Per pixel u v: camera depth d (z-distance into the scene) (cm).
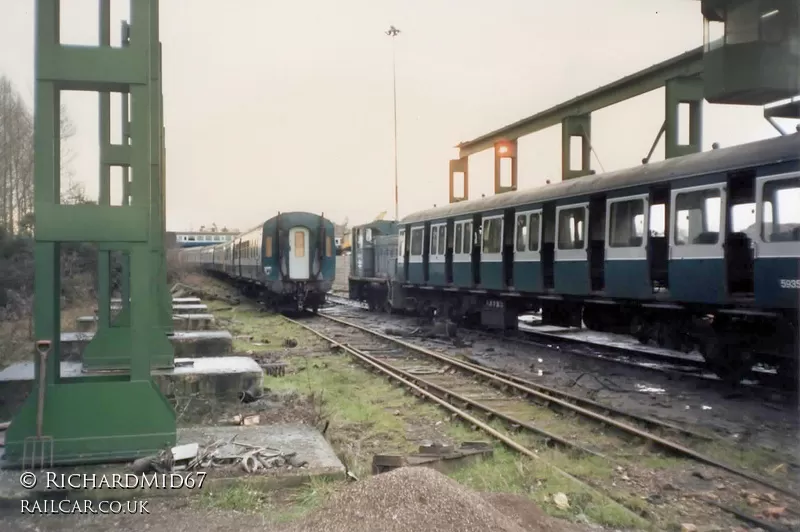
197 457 583
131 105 575
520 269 1672
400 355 1498
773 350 1022
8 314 1678
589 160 2345
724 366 1123
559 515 543
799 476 648
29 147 2588
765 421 874
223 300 3253
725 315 1118
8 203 2539
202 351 1205
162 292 1202
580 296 1467
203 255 5981
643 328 1334
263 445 635
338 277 5378
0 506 510
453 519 436
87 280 2409
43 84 560
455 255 2034
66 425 574
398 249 2502
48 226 558
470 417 861
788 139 970
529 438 787
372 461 648
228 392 908
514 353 1541
